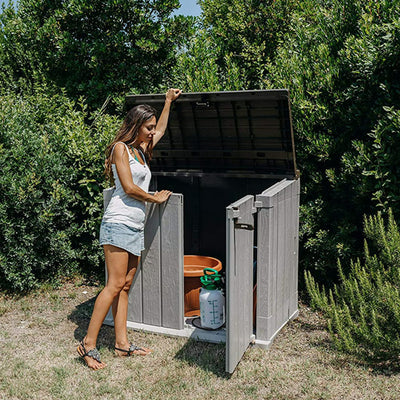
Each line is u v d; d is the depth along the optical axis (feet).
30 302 16.22
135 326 13.67
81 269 19.06
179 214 12.68
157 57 24.76
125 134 11.75
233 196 16.03
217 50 23.71
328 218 16.60
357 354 12.09
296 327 14.05
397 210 14.76
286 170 14.71
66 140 18.65
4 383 10.98
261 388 10.75
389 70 14.97
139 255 12.19
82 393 10.59
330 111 16.16
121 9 23.56
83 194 18.35
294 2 24.32
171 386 10.82
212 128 15.21
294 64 17.19
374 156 15.01
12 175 16.90
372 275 12.98
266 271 12.29
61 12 23.76
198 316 14.12
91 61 23.57
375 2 15.88
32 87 26.20
